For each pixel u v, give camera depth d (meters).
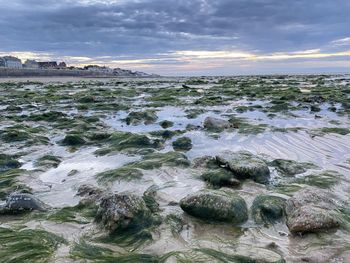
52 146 13.34
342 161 10.98
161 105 24.48
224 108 22.64
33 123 18.12
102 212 6.70
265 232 6.54
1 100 28.86
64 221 6.82
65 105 25.50
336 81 54.38
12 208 7.27
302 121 17.66
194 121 18.45
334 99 24.50
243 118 18.53
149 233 6.25
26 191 8.59
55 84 55.44
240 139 13.98
